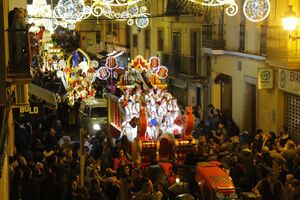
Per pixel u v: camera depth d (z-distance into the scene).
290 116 21.14
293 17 16.48
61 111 30.53
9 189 14.10
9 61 14.93
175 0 31.72
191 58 30.33
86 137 23.62
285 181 14.52
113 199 14.47
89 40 52.94
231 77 26.05
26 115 18.41
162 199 13.91
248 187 15.00
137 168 15.02
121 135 20.86
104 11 30.16
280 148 16.75
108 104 23.66
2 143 9.19
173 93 33.81
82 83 31.83
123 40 44.81
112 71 27.11
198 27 29.77
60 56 42.50
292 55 19.69
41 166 14.98
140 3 35.53
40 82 36.56
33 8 30.00
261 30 22.03
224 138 19.88
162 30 35.44
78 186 14.96
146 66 21.33
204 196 14.15
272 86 21.62
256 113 23.52
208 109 27.36
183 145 18.59
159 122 19.25
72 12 20.16
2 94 12.00
